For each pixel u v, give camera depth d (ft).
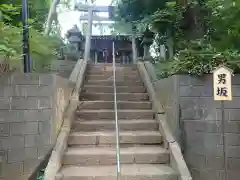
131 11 20.90
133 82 21.90
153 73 21.36
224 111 12.89
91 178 11.85
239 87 12.93
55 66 21.95
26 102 12.30
